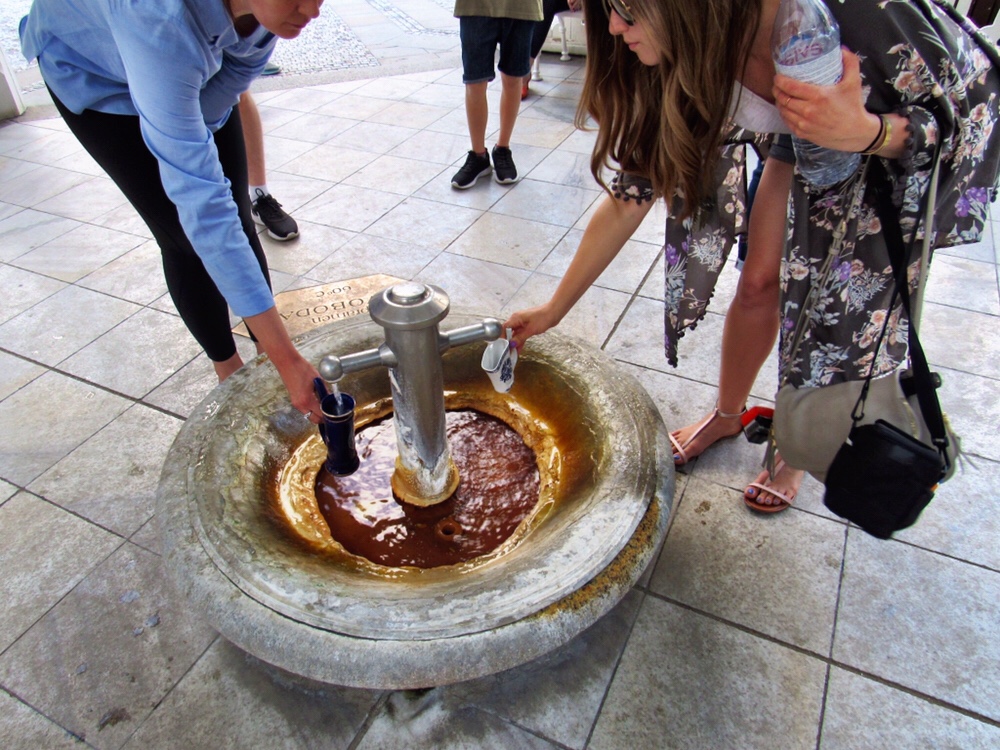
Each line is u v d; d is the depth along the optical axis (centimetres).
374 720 140
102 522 183
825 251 133
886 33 105
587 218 330
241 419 159
